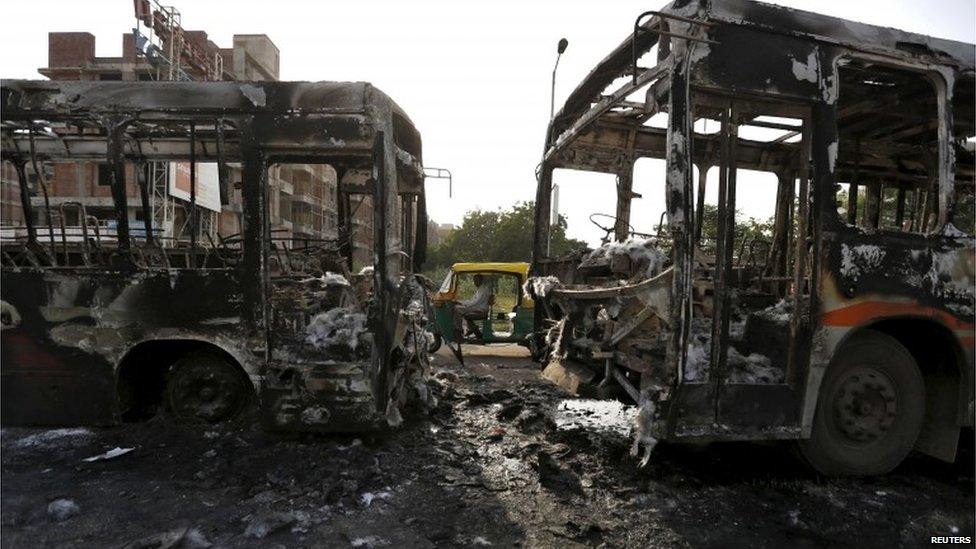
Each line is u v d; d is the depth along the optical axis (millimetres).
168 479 3633
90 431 4332
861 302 3783
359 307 4309
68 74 26203
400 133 5191
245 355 4129
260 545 2871
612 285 5199
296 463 3883
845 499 3672
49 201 4242
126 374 4418
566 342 5730
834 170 3740
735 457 4371
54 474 3664
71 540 2871
